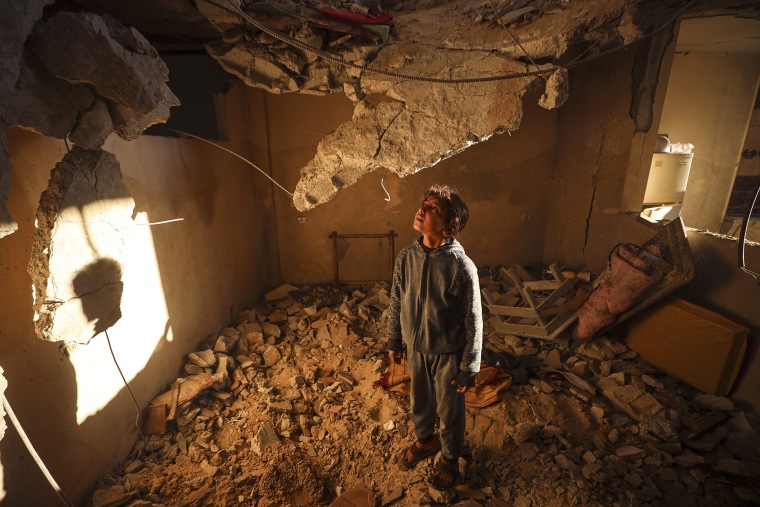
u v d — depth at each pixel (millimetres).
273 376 3598
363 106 2885
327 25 2461
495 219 5523
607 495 2371
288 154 5105
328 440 2842
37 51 1380
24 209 1876
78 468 2240
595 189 4547
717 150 5109
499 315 4250
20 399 1877
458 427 2342
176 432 2891
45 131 1477
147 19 2393
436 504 2342
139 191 2893
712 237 3268
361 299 5148
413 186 5324
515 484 2461
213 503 2352
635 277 3432
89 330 1833
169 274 3291
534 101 5109
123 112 1768
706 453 2695
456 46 2666
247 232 4922
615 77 4133
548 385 3299
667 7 2496
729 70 4848
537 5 3043
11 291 1826
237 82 4543
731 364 2975
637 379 3379
